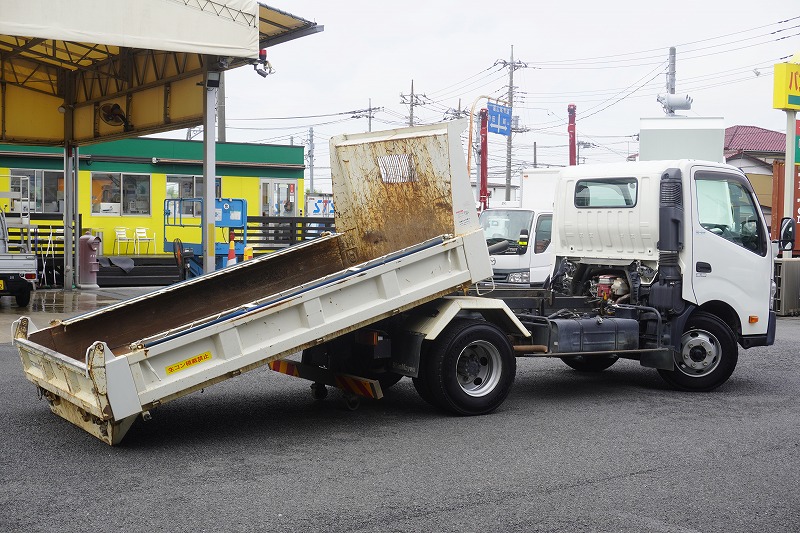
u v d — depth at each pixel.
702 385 9.17
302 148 29.64
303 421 7.58
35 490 5.50
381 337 7.58
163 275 23.73
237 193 28.52
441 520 4.99
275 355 6.68
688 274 8.89
